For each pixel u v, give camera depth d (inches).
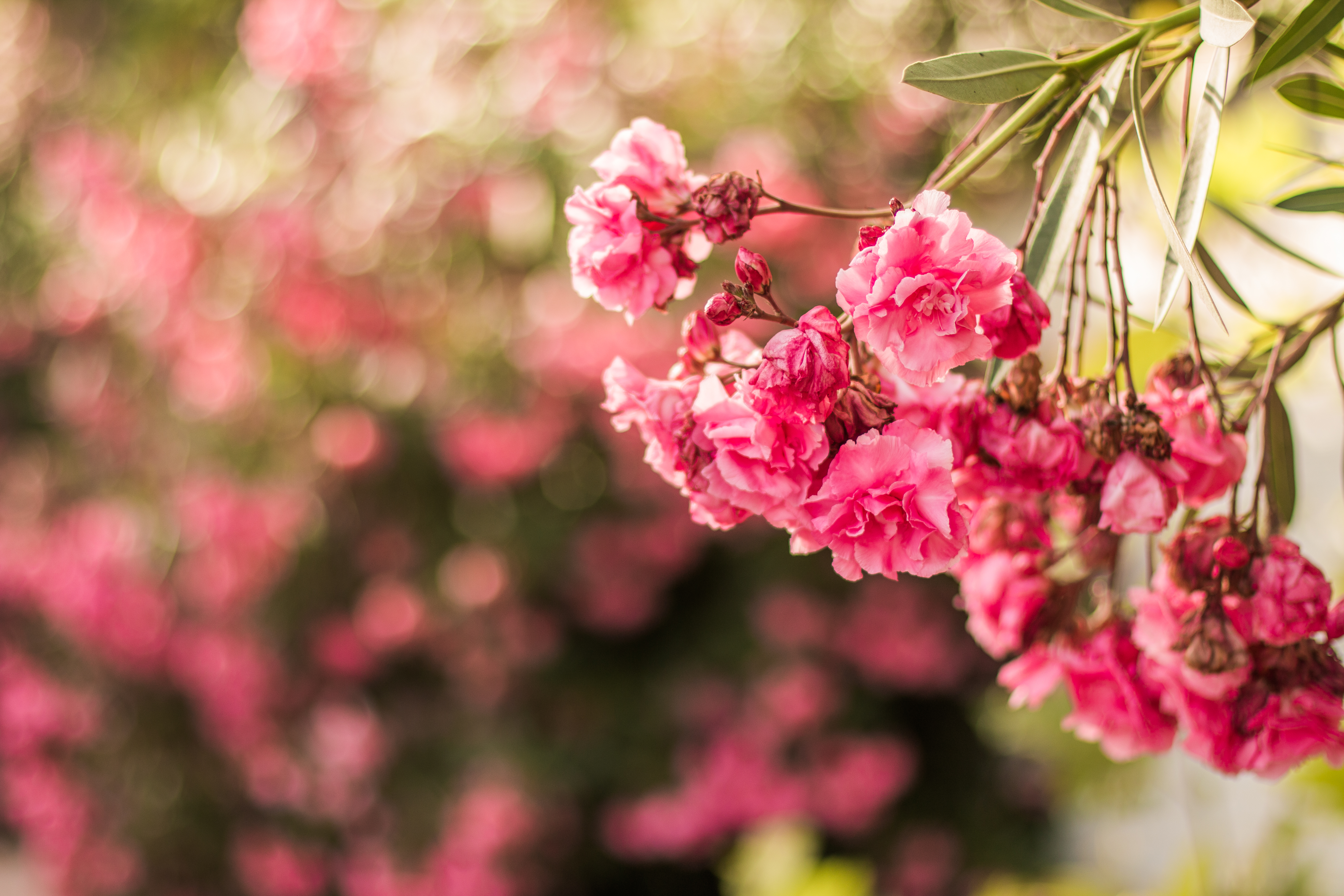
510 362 115.0
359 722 120.9
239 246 115.3
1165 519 27.9
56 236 145.0
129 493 133.3
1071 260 31.0
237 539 116.1
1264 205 34.5
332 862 125.1
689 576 128.1
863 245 26.6
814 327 26.0
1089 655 33.4
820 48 108.3
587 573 120.2
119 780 135.6
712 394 27.5
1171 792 90.1
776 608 119.5
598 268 29.8
